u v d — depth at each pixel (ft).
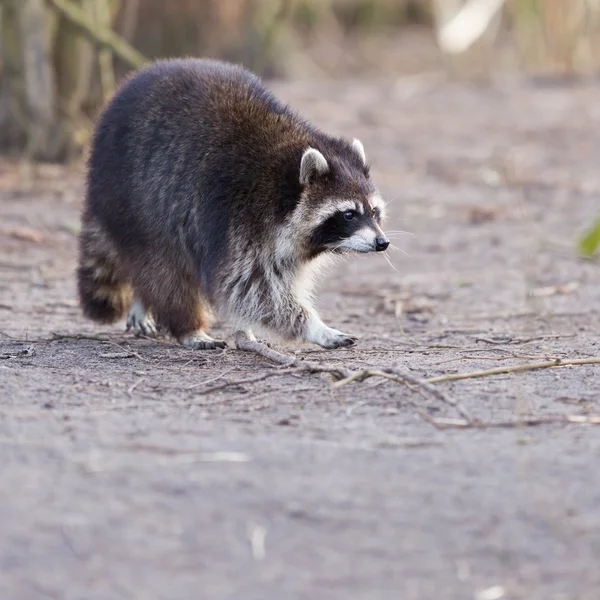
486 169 71.82
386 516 21.52
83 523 20.86
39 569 19.33
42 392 29.43
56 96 64.34
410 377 29.73
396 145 78.74
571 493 22.68
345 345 35.55
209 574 19.34
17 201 57.88
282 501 21.94
